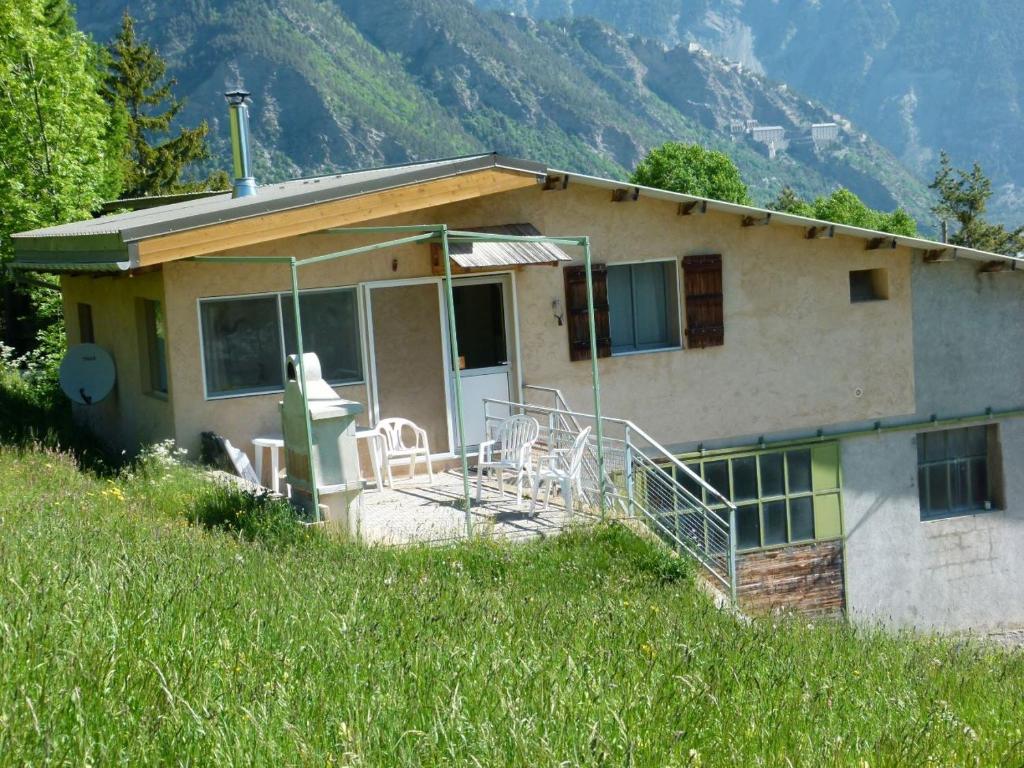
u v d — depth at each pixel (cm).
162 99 5866
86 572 646
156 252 1402
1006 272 1948
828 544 1861
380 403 1623
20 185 2850
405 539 1242
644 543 1243
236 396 1538
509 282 1688
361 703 471
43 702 411
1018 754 554
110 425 1833
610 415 1739
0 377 2334
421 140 18275
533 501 1352
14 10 2888
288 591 734
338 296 1595
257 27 18350
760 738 514
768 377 1822
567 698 505
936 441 1952
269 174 17200
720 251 1788
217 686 475
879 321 1881
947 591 1939
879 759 510
